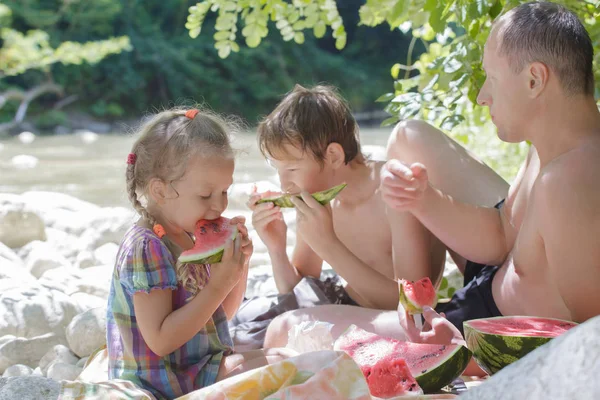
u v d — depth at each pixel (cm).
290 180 385
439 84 442
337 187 367
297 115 377
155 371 294
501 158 741
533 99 310
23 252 595
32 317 428
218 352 312
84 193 1158
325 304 389
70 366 376
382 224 396
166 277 294
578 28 310
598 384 195
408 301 319
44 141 2323
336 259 374
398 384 281
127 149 1994
